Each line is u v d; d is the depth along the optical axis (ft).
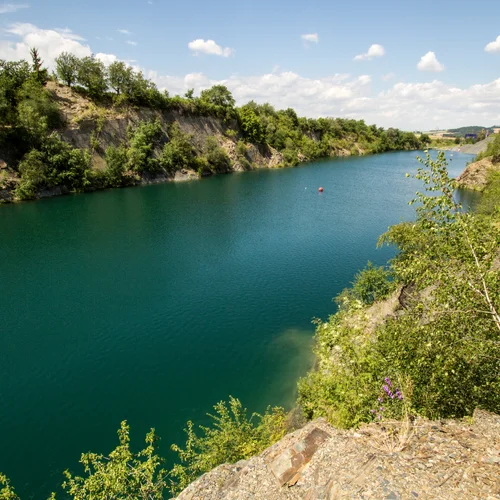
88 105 299.99
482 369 28.27
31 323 93.56
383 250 146.51
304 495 24.48
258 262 134.72
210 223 187.11
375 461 23.67
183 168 338.34
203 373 76.69
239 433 48.19
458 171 391.04
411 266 30.45
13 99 255.70
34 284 115.34
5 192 225.15
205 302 105.19
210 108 393.50
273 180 334.03
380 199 248.52
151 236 164.45
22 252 143.13
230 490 27.86
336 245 152.97
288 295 109.29
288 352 83.05
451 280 27.76
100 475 37.42
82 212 206.18
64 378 74.90
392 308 72.64
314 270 127.34
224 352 83.20
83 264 131.54
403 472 22.09
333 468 25.07
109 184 283.79
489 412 26.73
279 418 55.01
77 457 57.57
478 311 26.02
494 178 200.23
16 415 65.51
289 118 549.95
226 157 382.83
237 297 108.06
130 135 311.27
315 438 29.55
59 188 253.24
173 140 336.29
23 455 57.82
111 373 76.38
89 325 93.30
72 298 106.63
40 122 246.47
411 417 28.86
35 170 233.96
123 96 316.40
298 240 159.74
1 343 85.46
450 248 28.53
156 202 234.99
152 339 87.97
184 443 60.49
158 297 107.96
